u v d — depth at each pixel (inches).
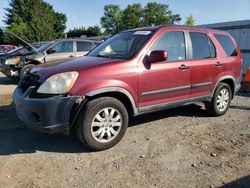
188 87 206.1
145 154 165.3
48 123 154.0
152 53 177.6
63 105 154.3
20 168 147.9
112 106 167.3
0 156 161.6
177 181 136.6
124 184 133.7
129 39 198.2
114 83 166.4
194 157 162.1
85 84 158.6
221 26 494.9
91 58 188.5
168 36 197.3
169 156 163.0
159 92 188.9
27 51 441.7
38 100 153.6
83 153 166.1
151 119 230.2
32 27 1914.4
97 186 132.0
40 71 167.5
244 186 133.1
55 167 149.4
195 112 251.9
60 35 2812.5
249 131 206.2
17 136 191.5
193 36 214.7
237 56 249.0
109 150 170.4
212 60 223.3
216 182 136.1
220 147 176.4
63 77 156.3
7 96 325.7
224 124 221.6
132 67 174.7
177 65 196.5
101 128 165.9
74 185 132.7
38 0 2123.5
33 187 131.0
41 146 175.6
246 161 157.8
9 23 2380.7
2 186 131.3
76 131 162.9
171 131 203.5
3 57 455.2
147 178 139.1
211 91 227.0
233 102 300.0
